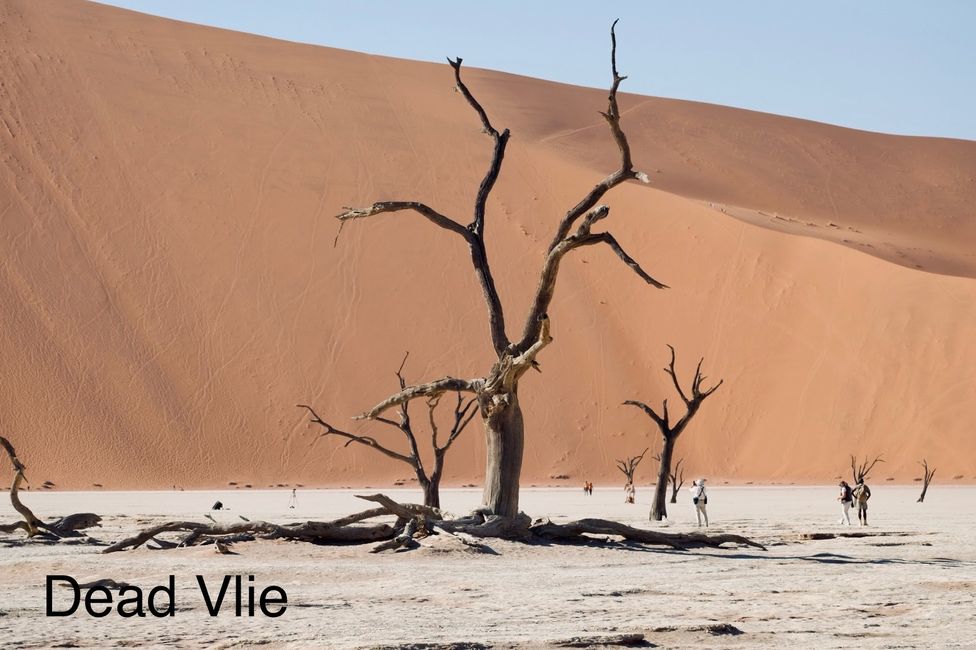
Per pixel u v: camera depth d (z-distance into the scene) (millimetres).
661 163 125562
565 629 11398
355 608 13031
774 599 14164
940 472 70250
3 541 23234
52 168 84062
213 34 112438
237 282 80812
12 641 10555
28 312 73688
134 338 75125
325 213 88000
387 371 77500
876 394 75125
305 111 101812
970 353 75500
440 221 22781
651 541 22391
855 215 126750
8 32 97562
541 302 21516
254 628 11398
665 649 10414
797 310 81750
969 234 128125
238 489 67875
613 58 21562
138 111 93062
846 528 30000
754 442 75562
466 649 9930
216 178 88500
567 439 75875
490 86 128125
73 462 67188
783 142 139375
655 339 82438
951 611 13102
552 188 96562
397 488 68688
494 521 21453
